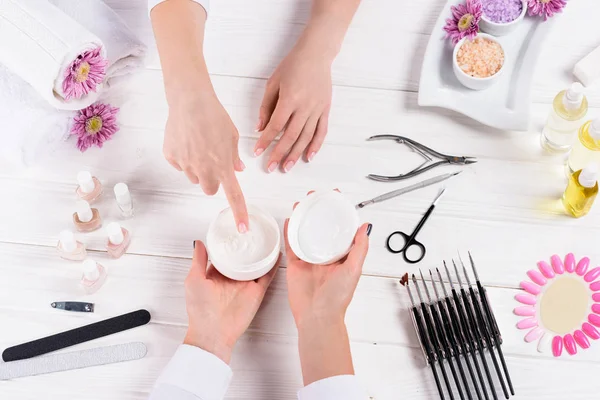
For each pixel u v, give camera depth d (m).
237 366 1.02
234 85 1.19
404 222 1.10
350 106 1.18
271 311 1.05
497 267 1.07
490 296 1.05
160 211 1.12
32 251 1.10
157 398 0.92
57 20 1.01
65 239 1.02
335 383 0.92
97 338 1.04
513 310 1.04
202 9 1.10
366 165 1.13
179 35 1.05
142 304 1.06
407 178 1.12
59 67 1.00
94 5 1.14
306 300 0.98
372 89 1.19
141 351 1.02
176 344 1.03
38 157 1.13
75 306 1.05
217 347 0.96
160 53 1.05
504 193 1.11
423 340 0.99
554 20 1.16
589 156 1.07
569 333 1.03
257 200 1.11
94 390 1.01
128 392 1.01
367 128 1.16
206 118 1.00
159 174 1.14
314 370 0.94
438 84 1.16
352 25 1.24
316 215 0.98
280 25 1.24
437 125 1.16
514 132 1.16
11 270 1.08
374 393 1.00
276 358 1.02
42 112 1.09
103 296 1.06
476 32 1.15
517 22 1.16
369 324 1.04
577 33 1.23
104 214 1.12
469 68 1.14
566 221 1.10
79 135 1.13
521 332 1.03
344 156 1.14
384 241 1.09
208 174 1.00
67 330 1.04
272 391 1.01
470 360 1.02
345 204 0.99
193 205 1.12
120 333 1.04
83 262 1.02
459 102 1.14
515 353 1.02
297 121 1.11
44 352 1.03
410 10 1.25
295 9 1.25
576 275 1.06
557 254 1.08
